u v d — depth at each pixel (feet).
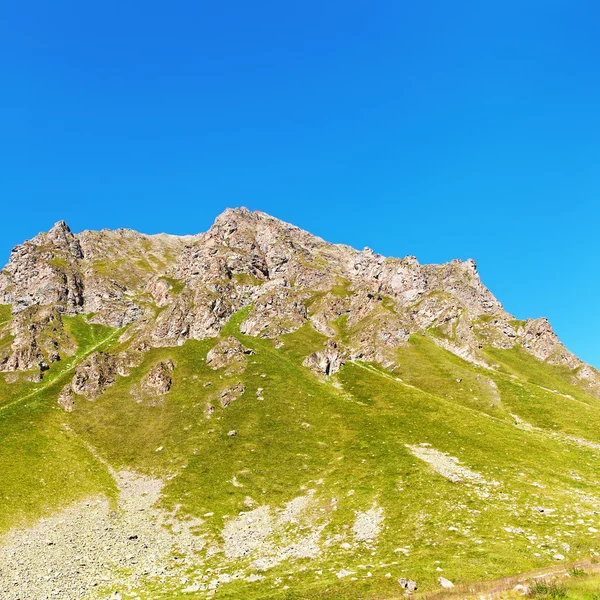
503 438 298.97
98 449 323.98
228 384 398.62
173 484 276.00
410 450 280.92
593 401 501.56
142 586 164.14
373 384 409.08
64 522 234.17
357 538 188.96
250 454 304.09
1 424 339.98
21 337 495.82
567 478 235.61
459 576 139.54
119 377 427.74
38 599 157.38
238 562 182.29
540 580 107.76
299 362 451.53
